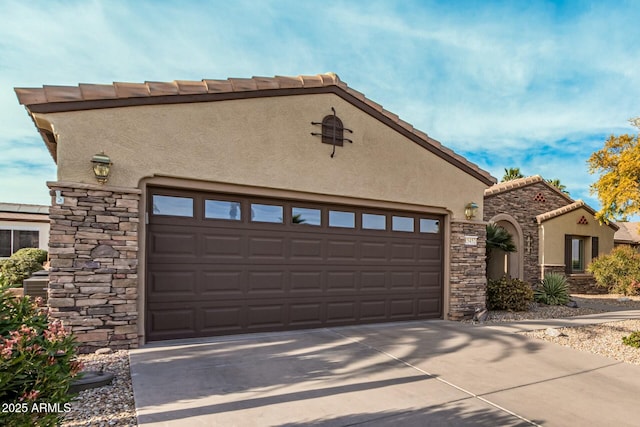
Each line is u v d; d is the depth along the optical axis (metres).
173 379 4.95
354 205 8.82
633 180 12.48
